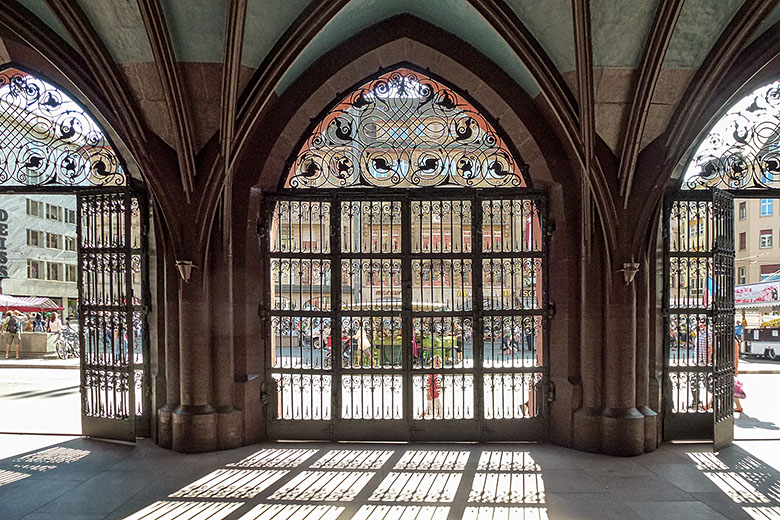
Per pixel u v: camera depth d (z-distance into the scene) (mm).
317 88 5551
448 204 5941
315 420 5812
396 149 5922
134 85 5004
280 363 5891
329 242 5922
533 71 4922
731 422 5594
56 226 31672
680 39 4598
